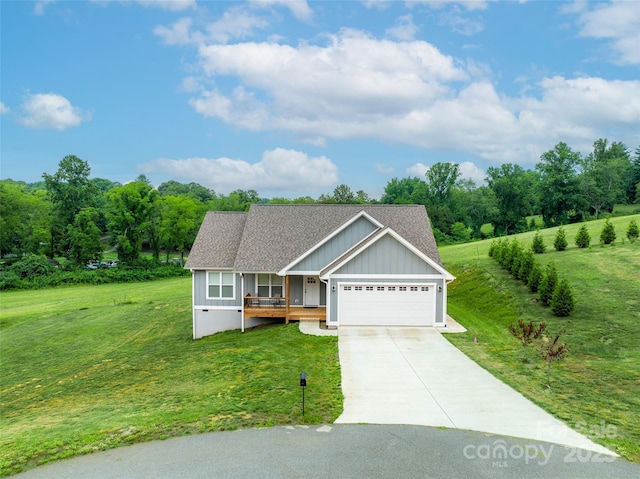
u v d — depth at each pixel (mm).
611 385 12773
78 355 22562
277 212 26469
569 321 20016
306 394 12367
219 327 24031
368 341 18359
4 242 68750
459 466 8320
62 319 32219
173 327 26781
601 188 78188
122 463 8727
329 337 19094
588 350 16906
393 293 21094
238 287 23875
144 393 13875
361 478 7961
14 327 31203
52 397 15328
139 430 10297
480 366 14812
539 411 10906
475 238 85000
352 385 13047
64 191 76375
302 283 24188
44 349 24328
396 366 14906
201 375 14977
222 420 10711
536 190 83250
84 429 10633
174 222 68250
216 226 26312
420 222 25609
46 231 71062
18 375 19641
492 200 84312
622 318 19203
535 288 24828
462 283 30734
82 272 57688
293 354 16734
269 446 9266
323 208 26734
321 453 8914
